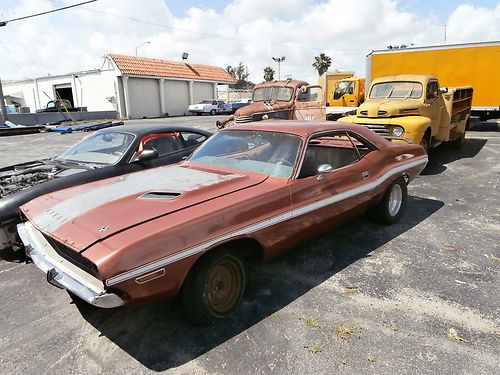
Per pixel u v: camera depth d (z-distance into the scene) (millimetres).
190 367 2584
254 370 2545
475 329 2926
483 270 3848
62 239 2660
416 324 2994
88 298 2418
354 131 4453
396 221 5148
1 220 4055
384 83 9445
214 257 2871
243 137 4188
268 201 3221
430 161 9477
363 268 3918
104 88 34750
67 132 20938
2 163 11234
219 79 42438
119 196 3133
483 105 13727
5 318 3207
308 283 3641
